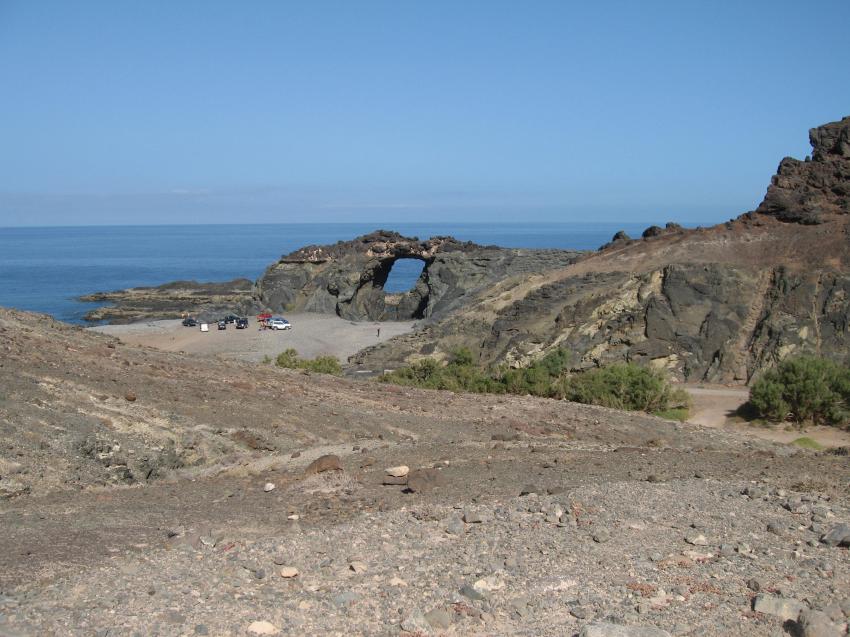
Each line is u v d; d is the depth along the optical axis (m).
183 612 7.17
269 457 16.28
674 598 8.11
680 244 65.31
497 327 63.16
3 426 13.95
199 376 21.95
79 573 8.25
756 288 55.59
